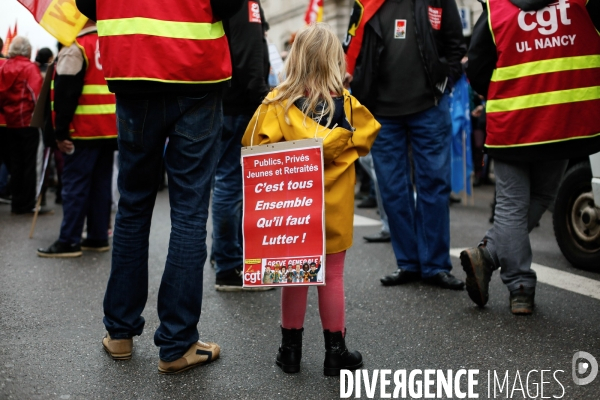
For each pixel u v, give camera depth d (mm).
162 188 11797
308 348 3557
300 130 3078
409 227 4898
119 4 3074
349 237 3162
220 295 4637
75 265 5586
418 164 4855
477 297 4145
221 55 3158
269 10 28266
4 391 2959
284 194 3027
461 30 4840
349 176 3158
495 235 4133
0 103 8523
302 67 3123
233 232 4680
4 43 9820
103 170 6133
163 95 3113
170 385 3062
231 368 3277
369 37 4805
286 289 3195
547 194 4219
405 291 4691
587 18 3801
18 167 8711
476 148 10484
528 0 3842
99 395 2943
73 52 5605
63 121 5660
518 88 3914
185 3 3064
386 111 4832
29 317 4074
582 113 3840
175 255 3174
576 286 4707
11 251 6203
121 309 3365
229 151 4637
